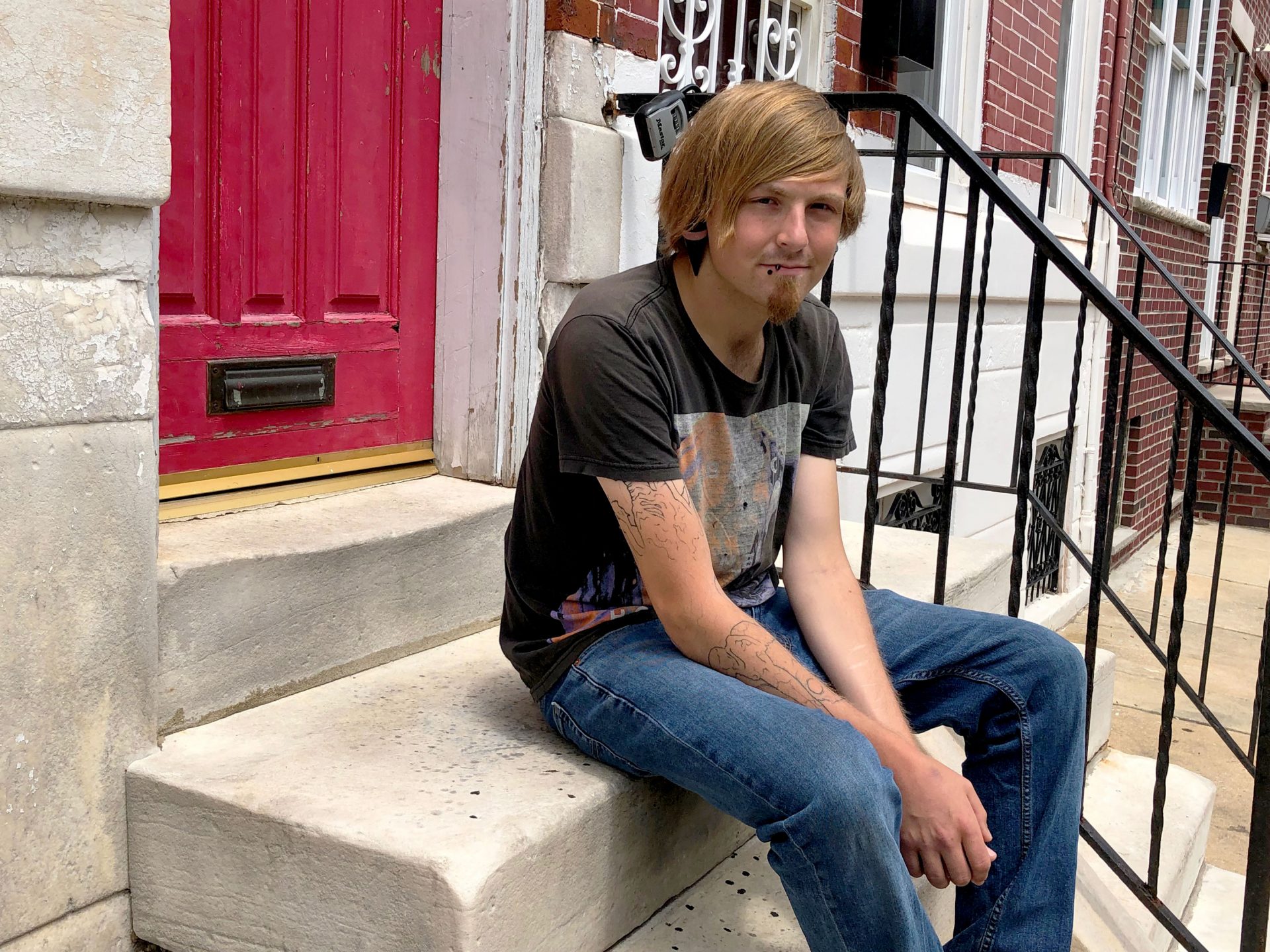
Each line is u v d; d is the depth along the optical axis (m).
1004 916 1.65
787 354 1.74
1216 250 9.81
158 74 1.52
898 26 3.83
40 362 1.43
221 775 1.56
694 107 2.52
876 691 1.65
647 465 1.50
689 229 1.57
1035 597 5.74
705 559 1.54
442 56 2.48
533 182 2.43
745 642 1.52
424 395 2.54
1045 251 1.97
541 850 1.44
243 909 1.51
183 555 1.73
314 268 2.23
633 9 2.70
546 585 1.70
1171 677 2.03
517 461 2.46
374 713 1.82
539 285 2.46
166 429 2.00
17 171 1.36
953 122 4.76
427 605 2.14
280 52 2.11
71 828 1.53
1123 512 7.46
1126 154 6.82
